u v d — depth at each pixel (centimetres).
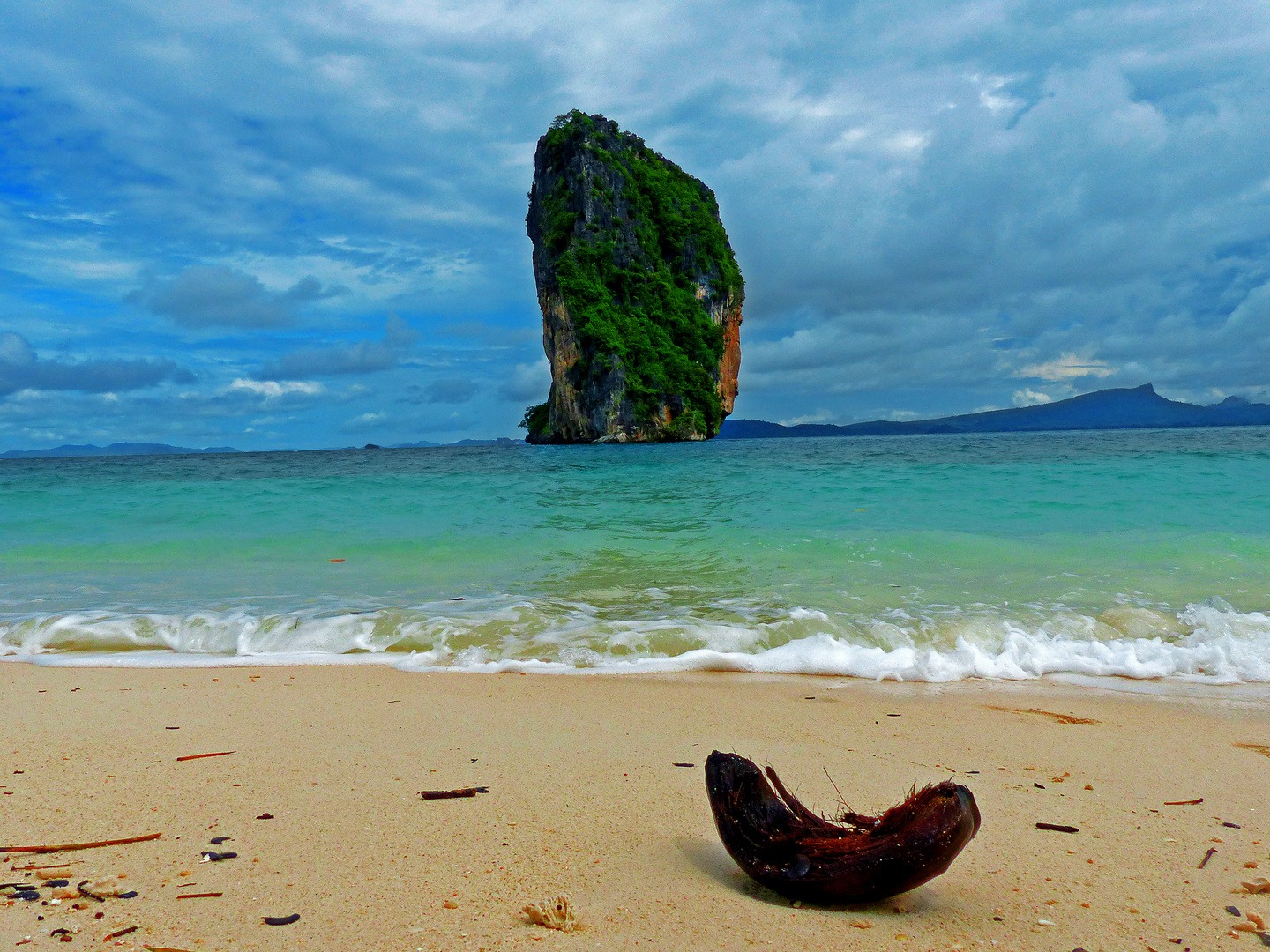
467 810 279
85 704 445
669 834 260
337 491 1586
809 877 203
